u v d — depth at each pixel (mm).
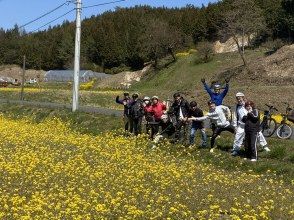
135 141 22219
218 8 105438
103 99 54312
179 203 13523
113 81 93000
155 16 132875
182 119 20953
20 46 147875
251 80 59125
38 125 29859
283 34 74875
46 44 146500
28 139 23688
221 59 73625
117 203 13289
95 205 13289
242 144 19375
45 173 16656
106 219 12242
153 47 92312
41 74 136750
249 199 14117
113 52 124938
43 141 23156
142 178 16312
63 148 21422
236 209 12953
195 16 113938
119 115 30078
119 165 18250
